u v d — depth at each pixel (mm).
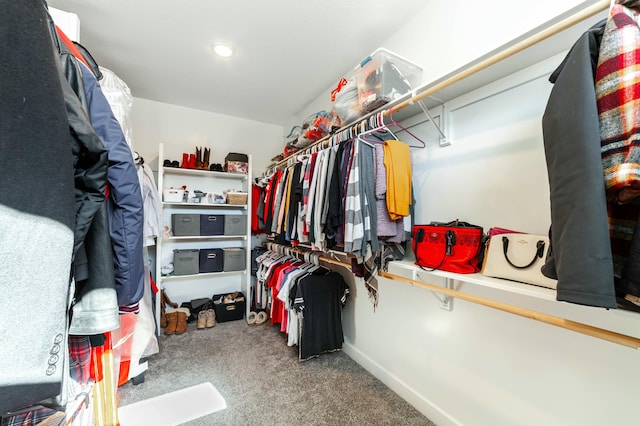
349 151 1455
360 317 2045
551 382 1016
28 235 417
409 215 1494
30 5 434
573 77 616
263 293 2953
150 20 1699
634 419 829
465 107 1348
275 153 3631
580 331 778
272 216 2514
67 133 484
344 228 1403
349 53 2041
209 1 1550
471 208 1318
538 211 1069
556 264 609
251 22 1717
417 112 1562
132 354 1726
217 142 3264
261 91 2693
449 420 1366
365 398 1632
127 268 815
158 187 2611
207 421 1432
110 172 781
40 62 440
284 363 2027
